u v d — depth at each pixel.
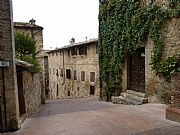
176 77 7.18
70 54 30.48
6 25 7.65
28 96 11.58
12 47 7.80
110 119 8.17
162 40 9.98
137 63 12.52
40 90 18.38
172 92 7.38
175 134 5.88
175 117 7.14
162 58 10.02
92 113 9.93
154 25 10.30
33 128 7.91
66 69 32.28
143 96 11.44
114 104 12.80
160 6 9.99
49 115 10.73
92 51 23.44
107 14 14.71
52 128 7.59
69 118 9.20
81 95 26.89
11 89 7.79
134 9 11.75
